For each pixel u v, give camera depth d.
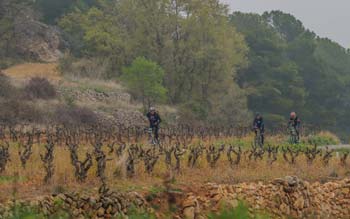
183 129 48.50
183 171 25.03
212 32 77.31
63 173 21.22
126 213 18.92
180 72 77.62
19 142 30.92
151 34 78.00
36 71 70.12
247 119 73.88
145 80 63.31
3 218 16.23
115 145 33.25
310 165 30.23
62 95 56.22
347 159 34.00
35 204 17.02
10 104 45.78
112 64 78.00
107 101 60.38
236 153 28.47
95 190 19.44
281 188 23.92
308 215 24.39
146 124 58.00
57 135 34.28
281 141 46.50
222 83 78.31
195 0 77.06
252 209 22.20
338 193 26.19
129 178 22.38
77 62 72.81
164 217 19.94
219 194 21.81
